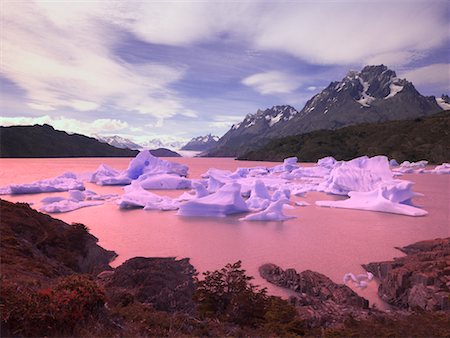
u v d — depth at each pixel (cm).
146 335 851
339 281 1745
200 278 1730
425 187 5734
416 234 2702
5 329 687
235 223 3123
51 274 1356
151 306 1254
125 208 3934
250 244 2403
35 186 5338
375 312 1348
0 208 2091
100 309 862
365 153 12712
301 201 4547
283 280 1689
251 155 16925
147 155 7475
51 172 9494
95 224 3077
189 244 2411
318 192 5519
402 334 995
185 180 6178
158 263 1748
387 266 1767
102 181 6600
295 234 2700
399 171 8462
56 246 1962
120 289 1434
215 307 1227
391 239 2545
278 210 3341
